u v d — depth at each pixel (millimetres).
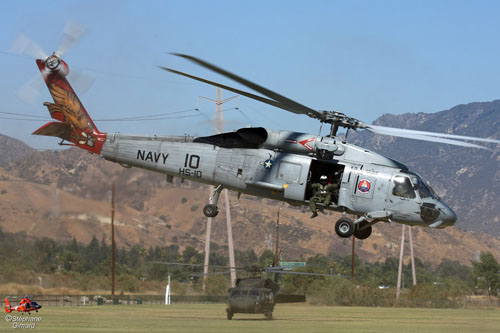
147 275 169750
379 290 164375
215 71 39281
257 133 54281
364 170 52406
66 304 109312
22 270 60094
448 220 52656
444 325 72688
